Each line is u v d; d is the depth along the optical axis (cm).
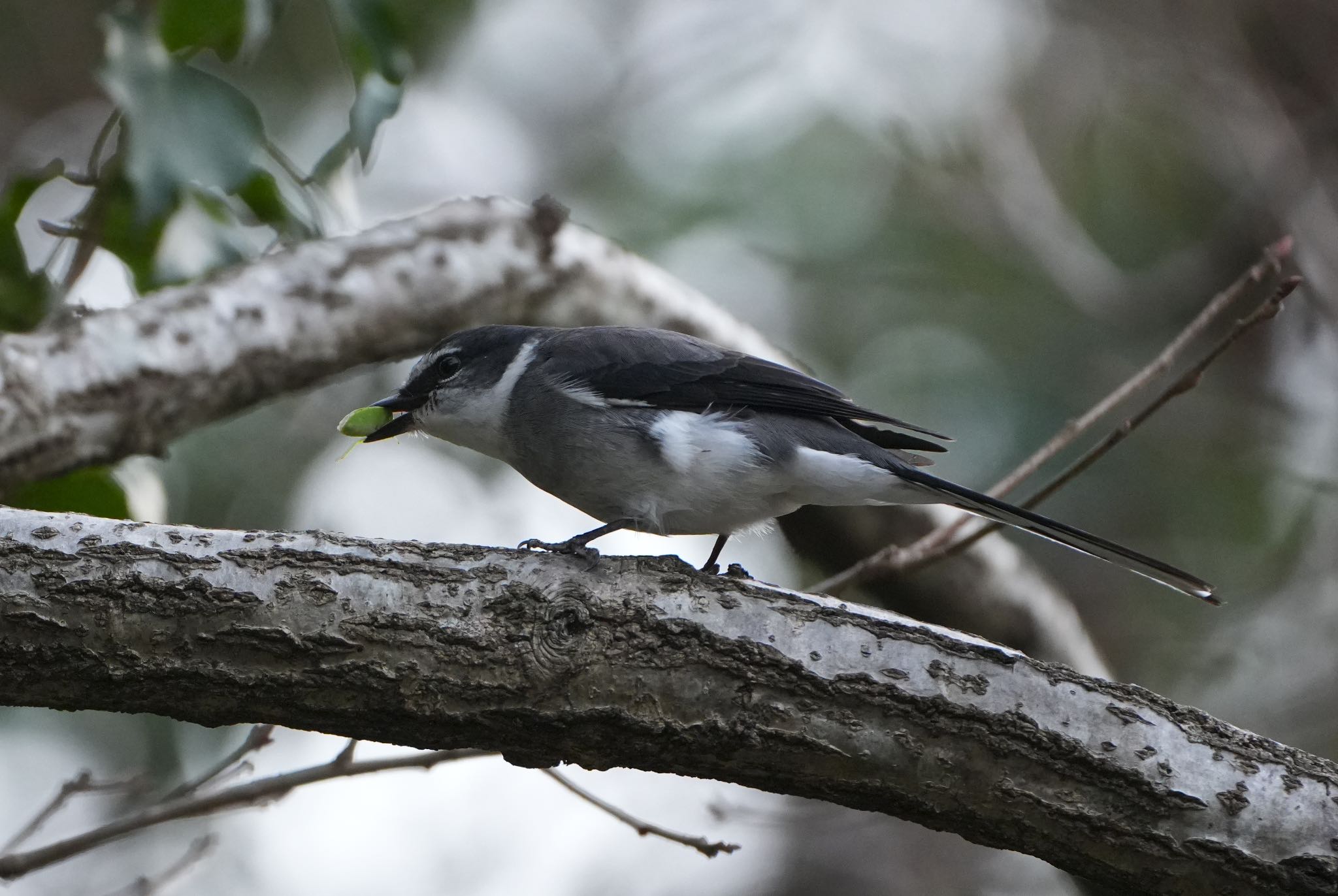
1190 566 1514
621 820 765
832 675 580
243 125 870
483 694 577
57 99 1727
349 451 927
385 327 993
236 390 926
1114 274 1512
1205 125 1543
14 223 897
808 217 1630
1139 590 1531
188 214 964
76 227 910
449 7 1708
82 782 783
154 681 570
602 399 837
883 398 1549
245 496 1462
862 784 583
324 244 991
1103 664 1218
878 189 1641
